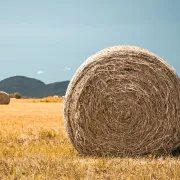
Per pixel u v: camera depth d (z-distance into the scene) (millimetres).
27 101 63469
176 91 11867
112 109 11914
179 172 9227
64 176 9031
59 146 13578
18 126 18297
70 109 12125
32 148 13070
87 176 8891
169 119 11852
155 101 11828
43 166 9773
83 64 12258
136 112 11891
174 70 12094
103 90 11891
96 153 12070
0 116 24984
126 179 8742
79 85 11969
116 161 10555
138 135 11922
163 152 12023
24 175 9102
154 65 11836
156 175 9016
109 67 11867
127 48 12133
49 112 30766
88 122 11953
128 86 11859
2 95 48562
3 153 12219
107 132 11969
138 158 11516
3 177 8938
